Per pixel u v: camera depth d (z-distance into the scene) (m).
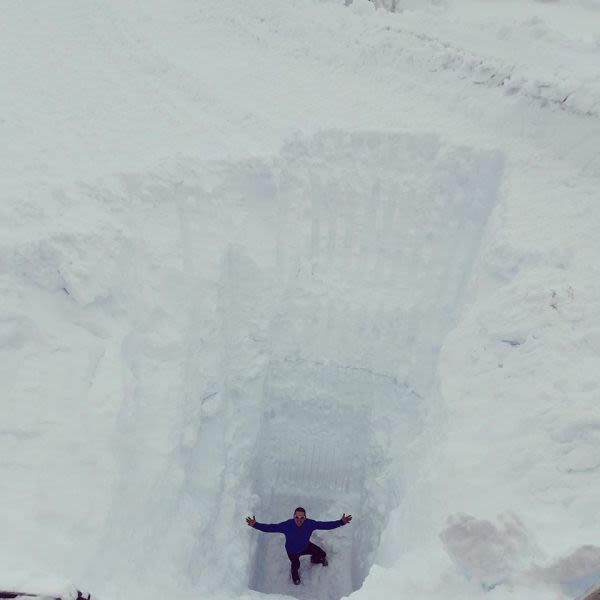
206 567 6.42
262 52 10.13
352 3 11.48
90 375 5.68
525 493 4.65
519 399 5.29
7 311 5.72
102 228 6.45
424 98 9.14
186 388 6.66
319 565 8.59
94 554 4.66
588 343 5.41
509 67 8.95
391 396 8.13
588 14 14.46
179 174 7.38
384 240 8.30
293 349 8.20
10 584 3.80
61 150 7.62
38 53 9.63
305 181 8.23
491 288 6.75
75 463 5.05
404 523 5.54
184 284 7.06
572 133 7.87
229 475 7.30
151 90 8.99
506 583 3.95
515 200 7.28
